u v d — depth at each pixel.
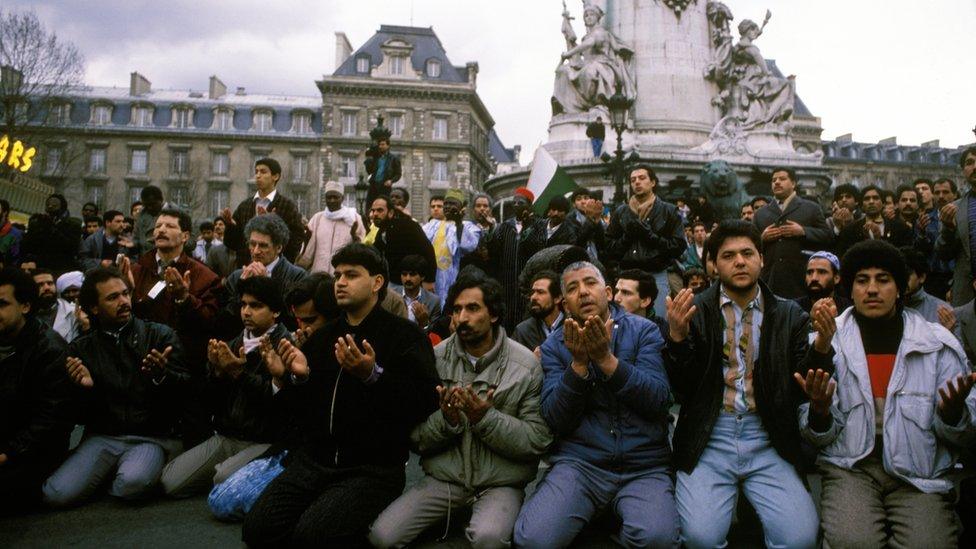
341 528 3.66
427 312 7.03
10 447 4.37
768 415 3.88
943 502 3.59
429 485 3.98
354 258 4.09
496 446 3.92
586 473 3.94
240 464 4.56
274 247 5.93
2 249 10.20
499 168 23.11
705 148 18.80
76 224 10.05
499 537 3.72
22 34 31.94
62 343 4.61
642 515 3.68
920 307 5.35
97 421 4.72
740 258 3.96
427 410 4.04
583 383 3.85
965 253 6.40
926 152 74.00
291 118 59.88
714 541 3.67
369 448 3.95
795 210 7.25
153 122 59.53
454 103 57.53
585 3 20.67
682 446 3.97
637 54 20.08
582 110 19.95
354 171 56.59
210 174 58.34
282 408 4.64
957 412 3.54
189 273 5.45
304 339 4.84
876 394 3.87
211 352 4.57
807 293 6.89
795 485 3.76
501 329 4.32
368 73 57.50
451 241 9.07
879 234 7.45
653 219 7.34
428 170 56.84
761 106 20.64
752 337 4.04
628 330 4.21
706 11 20.67
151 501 4.64
